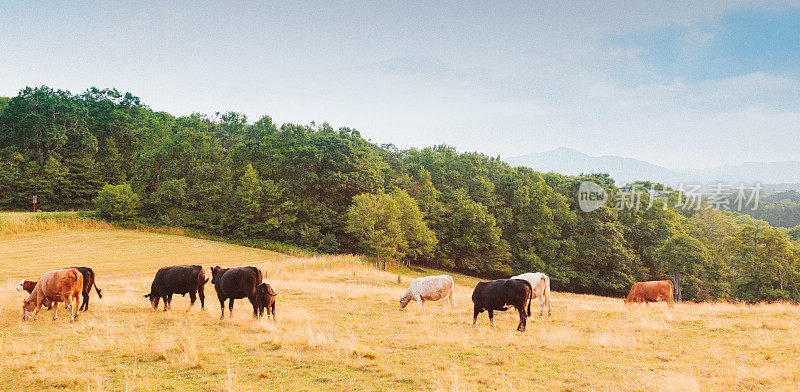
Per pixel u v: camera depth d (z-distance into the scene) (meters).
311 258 50.41
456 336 10.89
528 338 10.92
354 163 66.56
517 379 7.57
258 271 13.62
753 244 46.47
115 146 84.19
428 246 58.50
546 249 66.69
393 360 8.74
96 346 9.31
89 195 74.69
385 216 53.84
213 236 58.72
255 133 91.25
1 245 41.66
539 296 15.71
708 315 14.89
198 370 7.99
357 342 9.91
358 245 62.19
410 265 61.00
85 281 13.99
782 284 44.59
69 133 76.38
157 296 14.91
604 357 9.14
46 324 12.05
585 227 69.19
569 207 74.31
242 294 13.44
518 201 70.56
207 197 63.16
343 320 13.88
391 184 71.94
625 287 64.69
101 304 15.25
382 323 13.34
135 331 11.12
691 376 7.18
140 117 96.00
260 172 70.94
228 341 10.22
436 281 16.66
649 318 14.19
